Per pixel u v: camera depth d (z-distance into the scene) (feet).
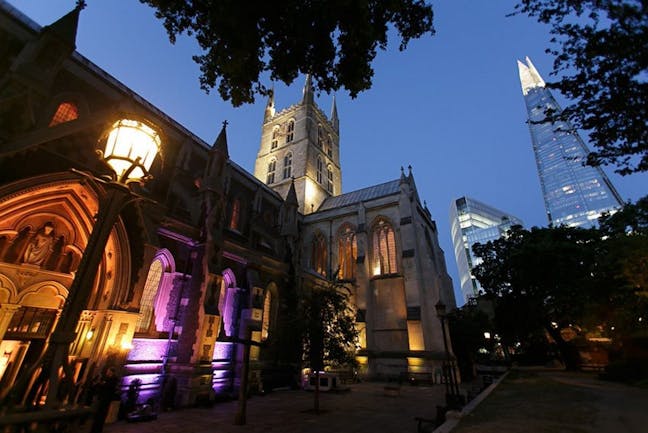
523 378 93.45
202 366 58.03
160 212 62.44
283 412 52.65
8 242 43.80
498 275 128.36
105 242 15.92
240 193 106.93
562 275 101.14
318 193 188.85
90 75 65.16
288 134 211.20
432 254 152.56
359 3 30.71
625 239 73.51
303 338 60.08
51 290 48.24
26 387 12.07
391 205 134.92
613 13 19.83
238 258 79.61
